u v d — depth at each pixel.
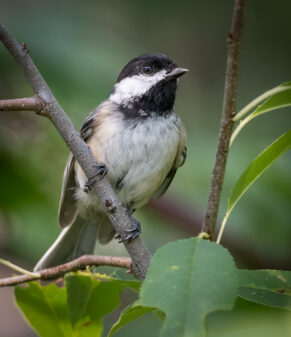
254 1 10.73
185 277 3.17
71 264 4.31
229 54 3.66
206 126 9.26
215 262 3.22
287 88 3.57
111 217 4.61
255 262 7.89
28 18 7.76
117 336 7.04
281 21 10.64
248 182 4.00
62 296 4.41
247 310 3.61
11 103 4.37
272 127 9.23
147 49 10.09
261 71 10.59
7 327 9.45
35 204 7.62
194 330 2.94
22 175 7.62
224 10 10.95
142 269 4.41
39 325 4.39
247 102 10.44
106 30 9.02
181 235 8.28
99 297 4.24
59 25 7.81
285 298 3.59
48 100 4.46
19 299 4.40
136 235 4.50
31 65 4.44
